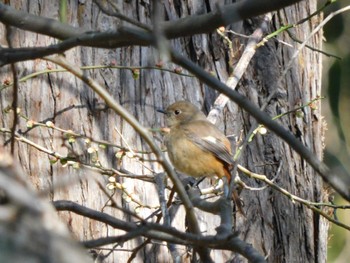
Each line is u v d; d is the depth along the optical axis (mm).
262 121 6297
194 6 11445
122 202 10727
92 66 10250
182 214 11148
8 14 7344
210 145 11508
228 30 11492
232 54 11211
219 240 6695
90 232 10570
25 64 10500
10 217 3777
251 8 6195
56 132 10523
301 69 12570
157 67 10375
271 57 12172
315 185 12688
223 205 8094
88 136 10406
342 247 17812
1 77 10445
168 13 11312
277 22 12297
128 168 10852
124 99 10961
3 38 10477
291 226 12242
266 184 11555
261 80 12109
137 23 6652
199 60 11578
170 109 11383
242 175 12016
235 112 11961
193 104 11648
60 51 6832
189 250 10867
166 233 6961
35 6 10516
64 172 10492
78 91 10664
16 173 4090
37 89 10516
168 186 10305
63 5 7656
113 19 10711
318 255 12625
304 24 12664
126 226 8008
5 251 3699
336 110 18984
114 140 10789
